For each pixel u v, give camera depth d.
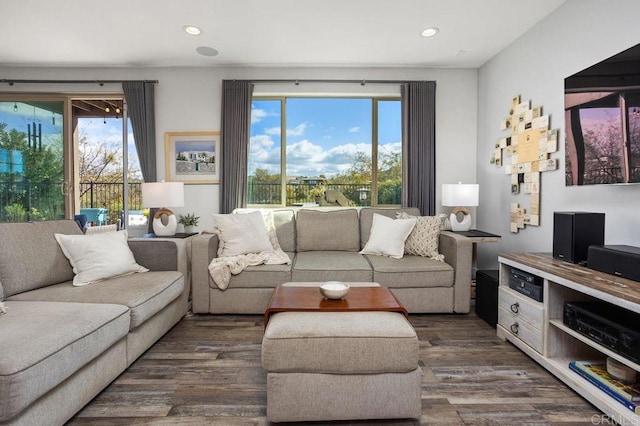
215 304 2.66
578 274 1.66
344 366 1.40
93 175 6.01
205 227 3.81
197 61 3.59
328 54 3.43
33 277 1.91
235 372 1.84
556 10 2.57
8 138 3.80
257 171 3.95
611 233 2.08
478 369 1.88
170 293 2.20
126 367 1.80
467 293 2.70
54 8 2.55
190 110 3.76
